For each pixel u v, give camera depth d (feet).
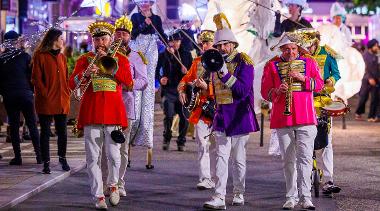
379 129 131.34
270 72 60.85
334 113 63.82
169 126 99.19
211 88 66.18
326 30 94.32
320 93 65.26
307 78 59.47
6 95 81.56
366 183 73.92
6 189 67.21
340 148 102.73
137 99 72.08
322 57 66.69
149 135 74.38
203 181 70.18
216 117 61.11
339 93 95.81
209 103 67.51
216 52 58.44
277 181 74.79
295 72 59.52
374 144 107.55
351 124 142.00
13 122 82.53
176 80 97.09
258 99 97.60
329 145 66.74
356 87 96.43
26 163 84.12
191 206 62.34
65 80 76.95
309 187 60.49
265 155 94.58
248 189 70.28
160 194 67.67
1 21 138.51
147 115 74.08
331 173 66.80
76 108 126.52
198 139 69.56
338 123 144.36
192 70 67.21
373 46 148.97
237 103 60.75
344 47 94.99
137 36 76.59
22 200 63.77
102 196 60.44
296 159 61.11
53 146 101.71
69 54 129.90
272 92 60.64
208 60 58.44
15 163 82.64
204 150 69.72
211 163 71.10
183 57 95.91
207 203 60.54
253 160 89.76
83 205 62.28
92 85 59.98
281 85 59.57
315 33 66.44
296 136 60.44
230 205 62.80
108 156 60.90
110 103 59.82
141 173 79.77
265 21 93.40
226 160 60.80
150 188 70.69
